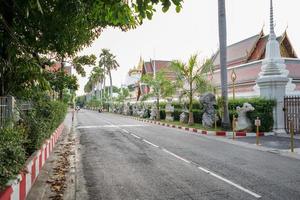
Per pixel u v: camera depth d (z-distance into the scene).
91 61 14.99
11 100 7.18
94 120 37.97
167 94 28.94
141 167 9.31
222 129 19.95
